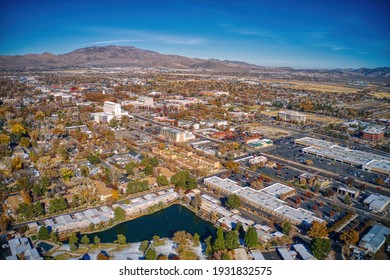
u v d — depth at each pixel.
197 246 96.12
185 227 110.75
